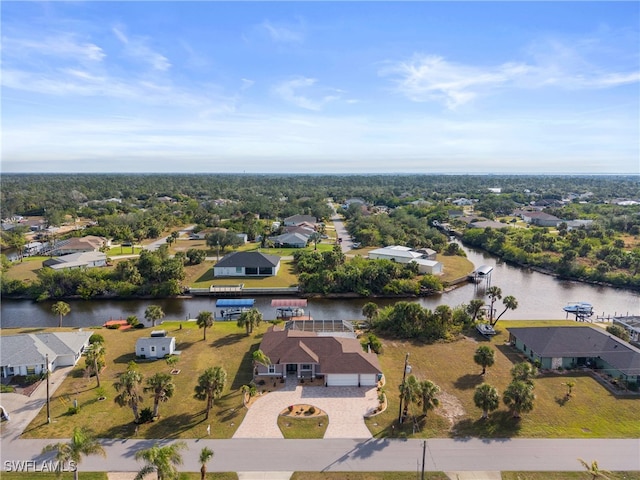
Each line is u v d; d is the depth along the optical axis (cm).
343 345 6022
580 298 9944
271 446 4288
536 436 4488
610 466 4038
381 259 11794
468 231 17038
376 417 4812
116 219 17538
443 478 3869
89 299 9550
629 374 5491
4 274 10562
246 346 6806
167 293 9762
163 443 4312
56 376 5756
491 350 5822
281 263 12438
